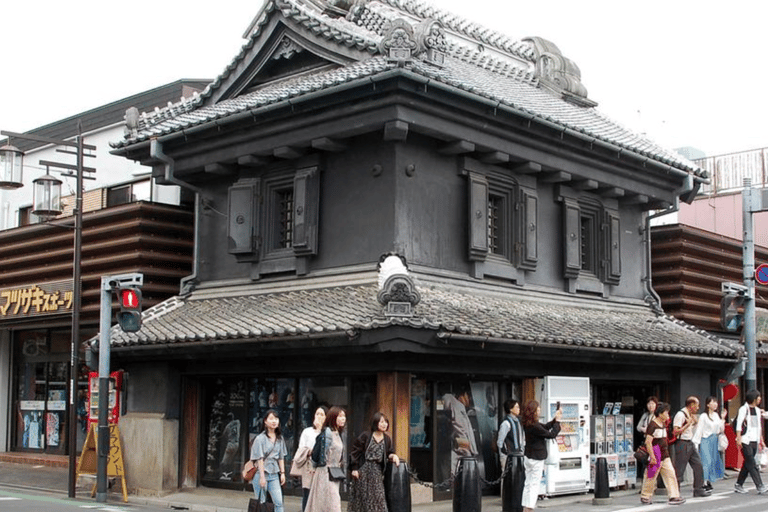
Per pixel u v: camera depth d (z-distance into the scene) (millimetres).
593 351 15234
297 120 15602
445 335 12766
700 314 21484
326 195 16406
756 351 21281
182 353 15453
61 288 19641
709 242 21891
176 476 16531
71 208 23359
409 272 15148
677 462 16172
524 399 15984
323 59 17469
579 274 18859
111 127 23062
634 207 20812
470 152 16219
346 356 14375
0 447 24297
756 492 16844
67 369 22891
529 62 23188
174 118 18469
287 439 15695
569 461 15938
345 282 15617
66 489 17812
